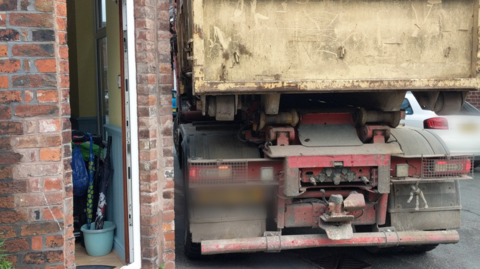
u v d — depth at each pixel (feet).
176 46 24.20
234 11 13.06
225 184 14.87
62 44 11.01
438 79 13.99
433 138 16.80
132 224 13.64
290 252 18.48
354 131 16.01
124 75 13.79
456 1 14.10
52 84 10.68
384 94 15.53
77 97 20.04
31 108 10.61
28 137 10.64
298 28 13.47
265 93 13.64
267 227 16.22
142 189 13.48
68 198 11.35
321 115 16.19
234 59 13.17
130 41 13.02
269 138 15.37
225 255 17.58
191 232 15.24
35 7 10.43
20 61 10.46
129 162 13.56
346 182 15.80
